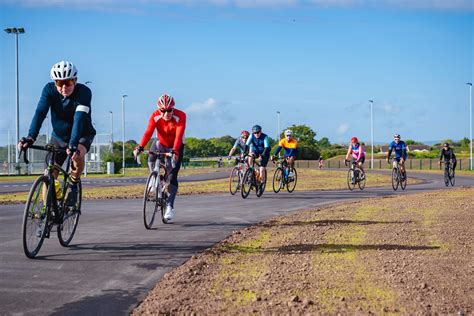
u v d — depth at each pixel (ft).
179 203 44.09
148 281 17.60
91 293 16.16
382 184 84.33
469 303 15.87
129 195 54.13
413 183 88.38
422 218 34.17
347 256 22.08
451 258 22.03
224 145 489.26
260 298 15.85
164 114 28.71
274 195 55.01
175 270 19.12
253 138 51.93
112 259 20.62
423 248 24.07
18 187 82.28
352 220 33.12
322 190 65.36
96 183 94.89
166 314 14.40
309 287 17.21
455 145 443.73
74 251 21.95
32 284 16.97
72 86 20.88
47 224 20.83
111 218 32.71
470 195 51.96
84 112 20.93
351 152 67.36
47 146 20.36
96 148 214.90
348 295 16.42
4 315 14.10
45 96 21.16
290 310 14.83
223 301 15.62
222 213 36.65
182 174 147.23
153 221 30.73
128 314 14.34
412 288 17.26
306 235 27.12
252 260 21.15
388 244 24.89
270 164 223.71
